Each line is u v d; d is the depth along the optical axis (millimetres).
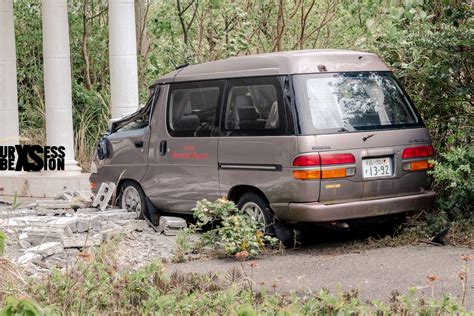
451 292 7660
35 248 9273
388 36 12258
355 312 6234
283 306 6699
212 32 18750
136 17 20469
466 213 10711
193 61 18031
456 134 11836
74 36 20922
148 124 11617
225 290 7312
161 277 7555
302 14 17953
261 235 9727
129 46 15297
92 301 7062
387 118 10164
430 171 10188
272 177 9781
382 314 6359
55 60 15906
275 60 9969
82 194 13250
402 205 10078
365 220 10078
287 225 10023
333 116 9742
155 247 10188
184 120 11023
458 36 11273
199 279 7789
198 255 9859
